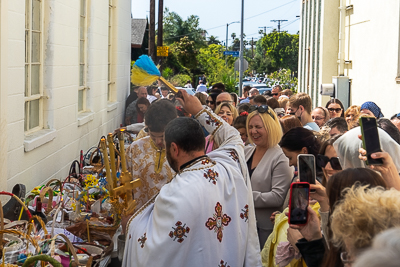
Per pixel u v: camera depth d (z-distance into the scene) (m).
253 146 4.52
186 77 32.56
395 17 10.04
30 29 5.63
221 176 2.79
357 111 6.42
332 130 5.20
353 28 13.61
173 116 3.56
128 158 3.80
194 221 2.59
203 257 2.60
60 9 6.46
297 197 2.38
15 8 4.85
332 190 2.12
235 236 2.77
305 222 2.36
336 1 15.27
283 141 3.91
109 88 11.50
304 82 22.20
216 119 3.22
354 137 2.81
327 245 2.44
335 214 1.67
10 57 4.74
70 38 7.03
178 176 2.76
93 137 8.91
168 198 2.64
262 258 3.39
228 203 2.79
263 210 4.17
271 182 4.22
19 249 2.90
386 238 1.22
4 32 4.48
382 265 1.17
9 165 4.74
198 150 2.82
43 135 5.71
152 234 2.65
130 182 3.40
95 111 9.03
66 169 6.96
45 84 6.12
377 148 2.46
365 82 12.34
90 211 4.18
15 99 4.90
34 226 3.16
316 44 18.19
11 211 3.78
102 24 9.50
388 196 1.59
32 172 5.46
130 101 12.24
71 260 3.01
